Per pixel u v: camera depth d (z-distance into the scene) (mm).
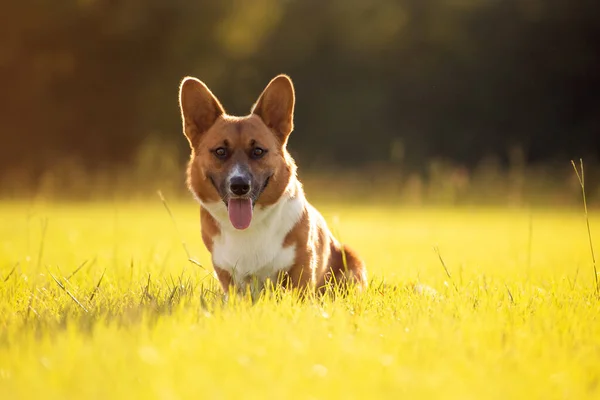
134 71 35469
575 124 38656
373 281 7023
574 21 38281
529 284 7031
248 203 5902
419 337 4367
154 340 4234
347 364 3848
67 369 3674
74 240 12195
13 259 9383
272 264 6109
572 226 18500
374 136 38938
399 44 39594
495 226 18344
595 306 5590
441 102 39438
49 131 34812
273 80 6441
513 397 3459
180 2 34250
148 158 30531
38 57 33562
